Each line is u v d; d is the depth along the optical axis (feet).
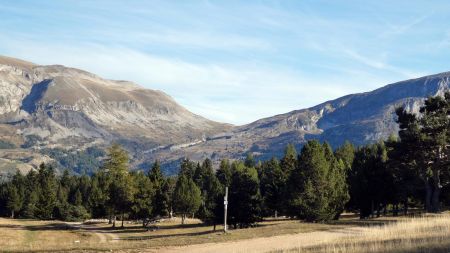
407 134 185.88
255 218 225.76
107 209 310.86
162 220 342.44
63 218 410.72
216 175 407.64
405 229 121.60
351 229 143.33
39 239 237.45
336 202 193.36
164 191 314.96
